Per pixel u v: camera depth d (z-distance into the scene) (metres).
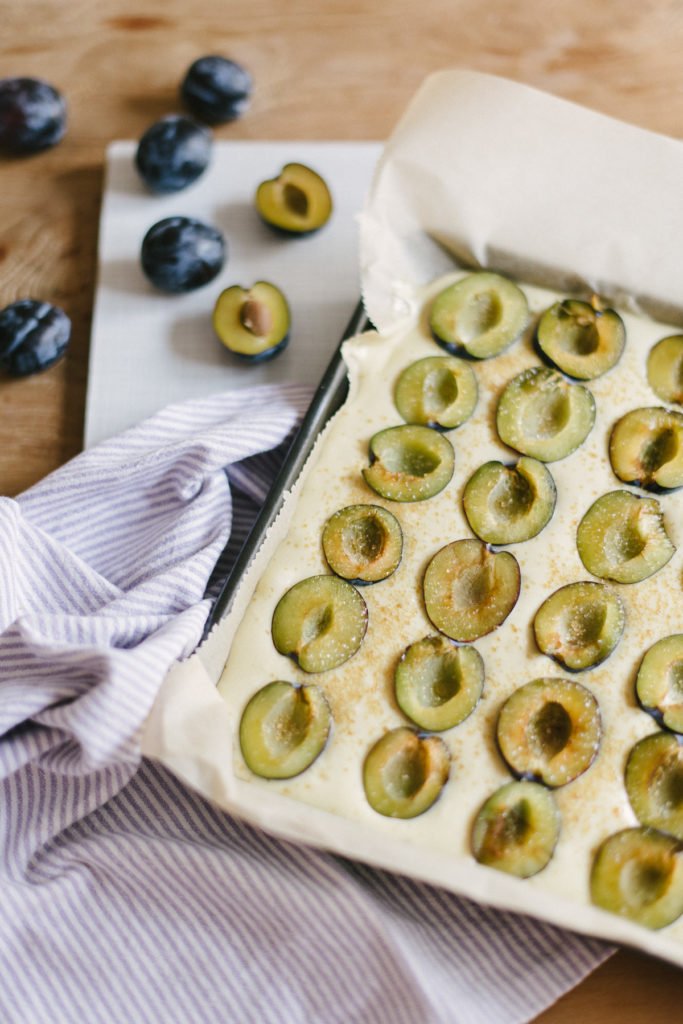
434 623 0.67
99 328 0.83
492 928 0.66
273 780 0.64
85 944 0.67
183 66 0.91
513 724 0.65
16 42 0.92
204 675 0.65
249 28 0.92
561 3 0.91
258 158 0.87
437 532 0.69
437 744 0.65
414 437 0.70
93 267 0.86
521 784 0.64
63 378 0.83
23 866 0.69
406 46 0.91
